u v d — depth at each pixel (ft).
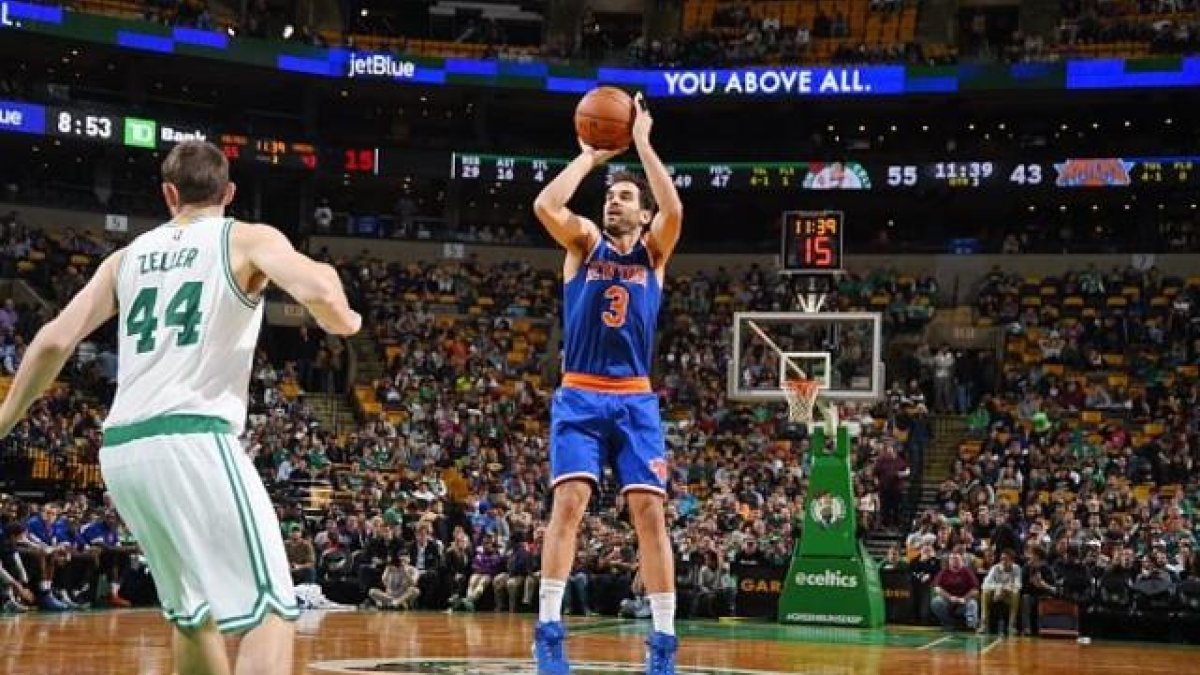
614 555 86.79
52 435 100.73
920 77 140.26
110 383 115.14
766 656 53.06
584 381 30.12
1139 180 136.98
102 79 148.66
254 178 151.43
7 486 96.63
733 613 86.22
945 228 158.71
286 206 157.99
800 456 113.70
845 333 85.25
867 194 153.07
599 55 151.74
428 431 119.65
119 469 18.75
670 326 141.69
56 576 79.66
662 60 149.59
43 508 82.53
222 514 18.38
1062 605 79.71
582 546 88.53
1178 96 141.90
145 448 18.56
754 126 158.71
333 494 105.60
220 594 18.28
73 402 108.06
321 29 159.22
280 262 18.57
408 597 89.66
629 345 30.12
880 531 102.06
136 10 139.74
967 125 155.94
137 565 83.71
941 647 64.18
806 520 78.74
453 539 95.91
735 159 151.12
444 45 153.79
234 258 19.11
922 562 85.87
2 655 44.91
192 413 18.66
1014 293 141.28
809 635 69.62
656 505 29.86
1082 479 103.86
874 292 144.46
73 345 19.56
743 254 151.43
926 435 118.83
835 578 77.97
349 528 94.12
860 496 100.89
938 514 92.22
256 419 111.04
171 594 19.25
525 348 142.82
